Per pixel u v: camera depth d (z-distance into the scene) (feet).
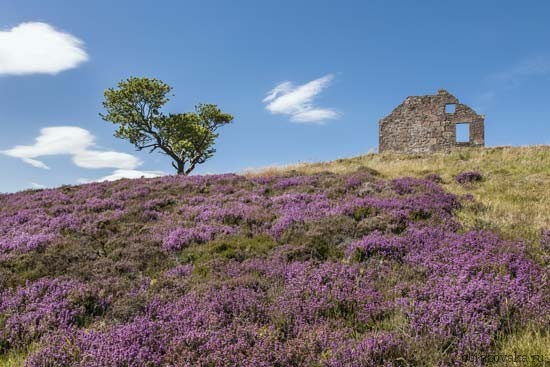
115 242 39.45
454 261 28.55
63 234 43.93
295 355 18.97
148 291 27.89
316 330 21.04
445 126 137.59
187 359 18.67
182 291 27.84
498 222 39.50
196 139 176.76
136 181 74.28
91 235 42.75
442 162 85.20
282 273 29.58
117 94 166.40
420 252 31.68
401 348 18.85
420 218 41.34
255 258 33.63
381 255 32.07
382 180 60.80
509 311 21.70
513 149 94.27
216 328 21.63
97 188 69.62
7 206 62.23
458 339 19.67
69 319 24.62
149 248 37.14
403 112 142.82
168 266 34.04
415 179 59.52
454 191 56.85
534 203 48.08
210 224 43.98
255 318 23.22
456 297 22.97
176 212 50.88
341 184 59.67
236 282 27.89
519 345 18.92
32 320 24.41
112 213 50.96
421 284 25.86
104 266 33.17
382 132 145.28
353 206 44.88
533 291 23.99
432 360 18.29
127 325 22.20
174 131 172.04
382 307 23.35
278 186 63.62
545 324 20.67
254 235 40.19
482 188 58.29
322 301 24.00
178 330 21.67
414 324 20.83
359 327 22.21
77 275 31.35
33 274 32.12
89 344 20.62
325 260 32.78
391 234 36.01
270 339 20.25
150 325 21.85
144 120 169.58
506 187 57.88
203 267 32.45
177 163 181.68
